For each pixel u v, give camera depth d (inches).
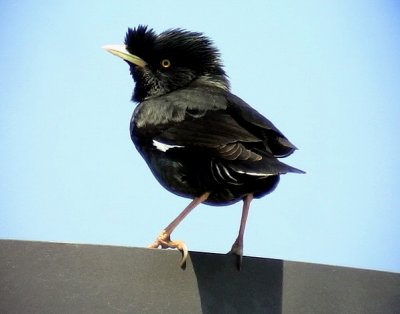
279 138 510.6
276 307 392.2
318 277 401.4
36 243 375.2
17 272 371.6
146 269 382.9
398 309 404.5
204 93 552.4
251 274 395.2
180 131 521.7
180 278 385.4
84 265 376.2
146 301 378.6
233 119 518.3
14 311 367.2
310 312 394.6
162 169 531.8
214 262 390.9
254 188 518.6
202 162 507.5
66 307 370.9
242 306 388.2
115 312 373.7
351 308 398.9
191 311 382.6
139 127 546.3
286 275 397.4
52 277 372.5
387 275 408.8
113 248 381.1
